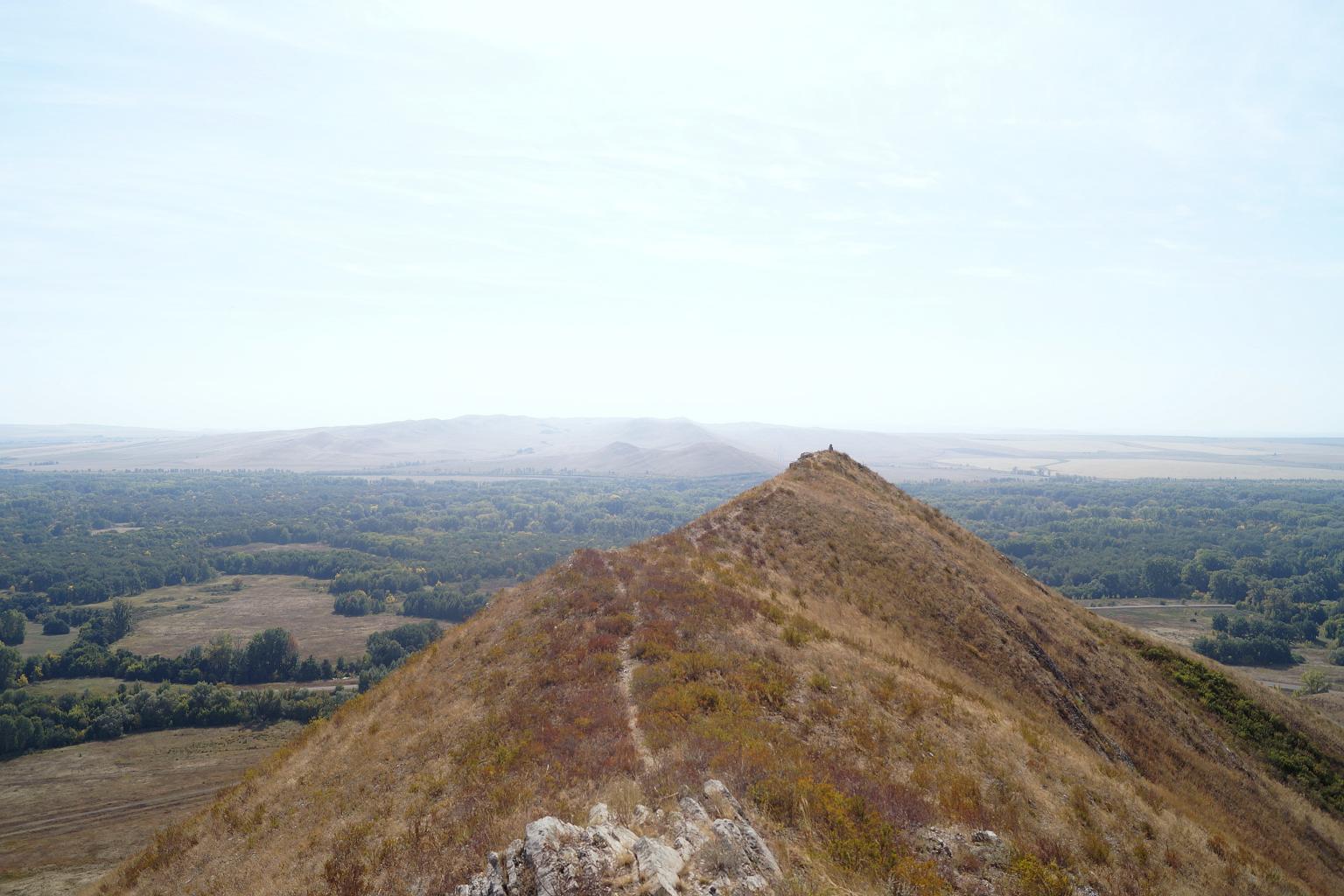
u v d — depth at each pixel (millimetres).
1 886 59375
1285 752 45344
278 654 120188
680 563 40344
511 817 16062
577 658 27047
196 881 20984
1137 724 41375
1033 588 63469
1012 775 23062
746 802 16266
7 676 109062
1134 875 19469
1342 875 34406
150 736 95875
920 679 30688
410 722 26469
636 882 12109
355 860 16703
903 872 15078
